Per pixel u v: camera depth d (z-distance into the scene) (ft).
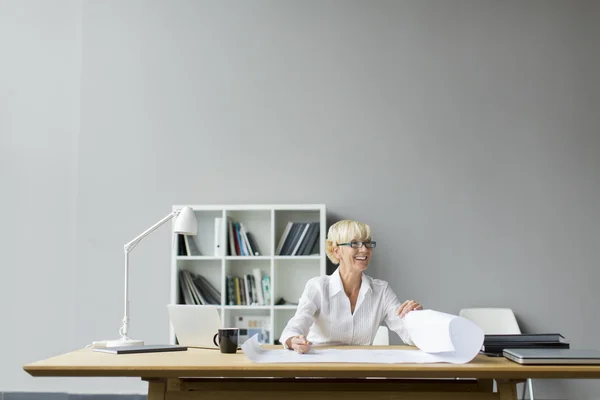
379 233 16.65
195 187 17.12
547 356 6.85
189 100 17.43
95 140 17.47
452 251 16.49
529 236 16.47
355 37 17.31
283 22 17.48
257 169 17.06
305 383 8.06
